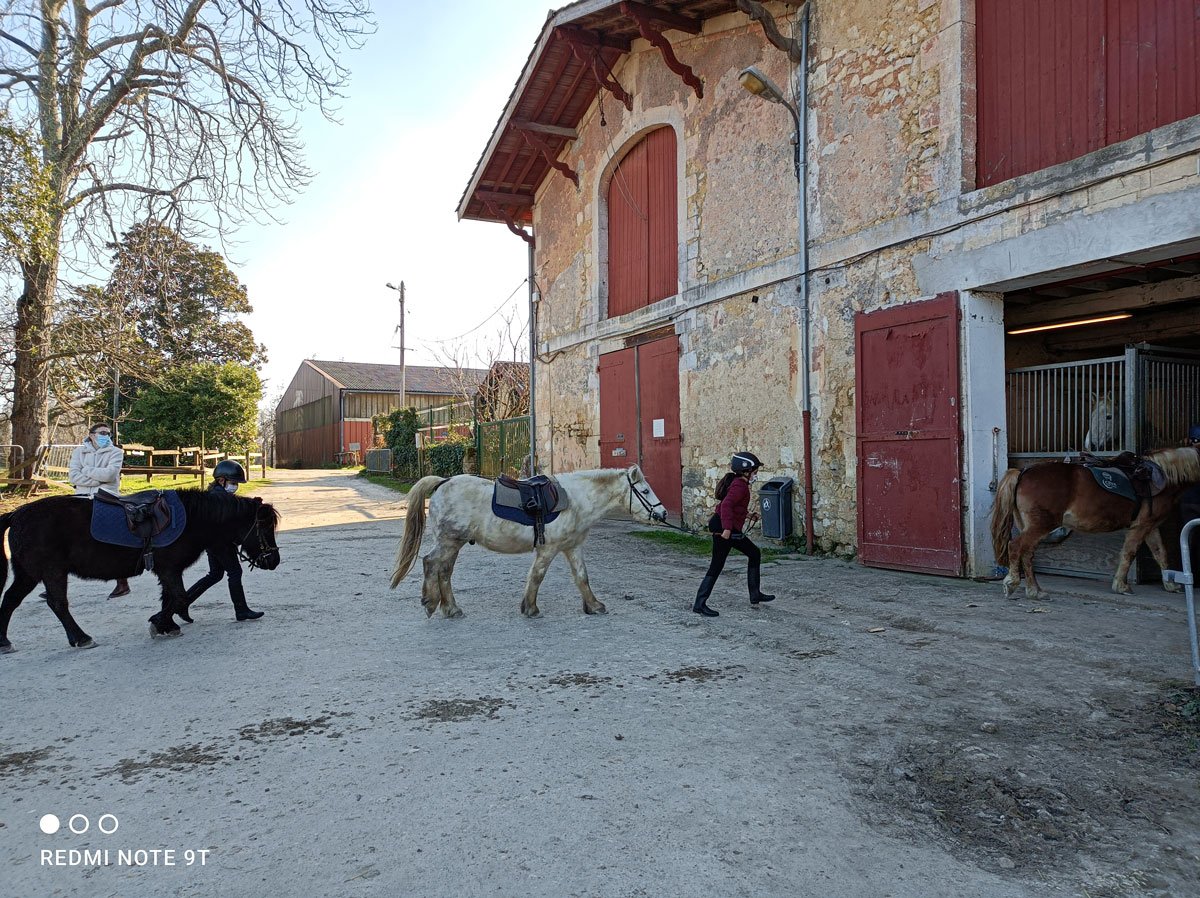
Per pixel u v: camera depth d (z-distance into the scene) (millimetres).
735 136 11523
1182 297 8414
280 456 70750
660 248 13672
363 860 2955
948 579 8211
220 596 8219
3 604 6016
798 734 4176
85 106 17344
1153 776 3613
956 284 8172
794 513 10531
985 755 3863
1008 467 8578
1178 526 7809
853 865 2914
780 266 10617
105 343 18328
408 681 5160
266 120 16906
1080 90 7246
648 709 4578
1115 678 4934
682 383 12844
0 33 15406
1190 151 6145
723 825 3205
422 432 30203
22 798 3529
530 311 18781
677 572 9344
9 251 13766
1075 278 7609
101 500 6133
